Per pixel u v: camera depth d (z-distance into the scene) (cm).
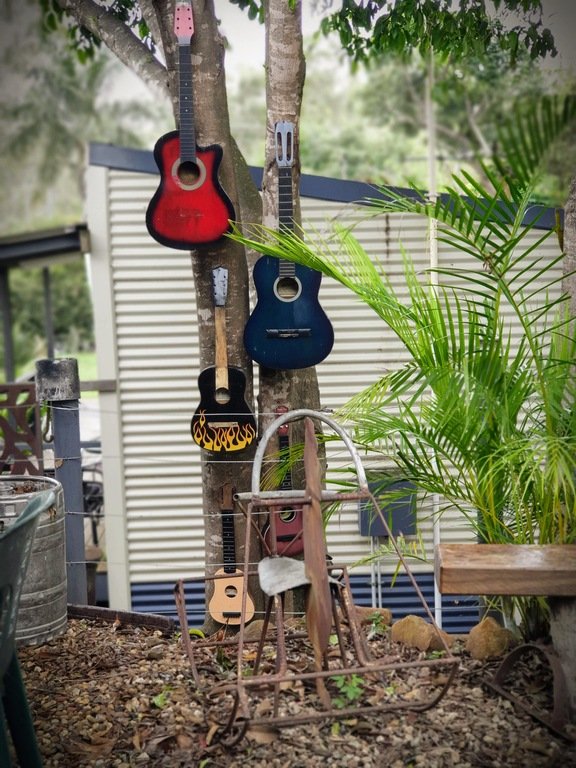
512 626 434
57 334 2528
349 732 354
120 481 738
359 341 718
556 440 380
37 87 2789
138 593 745
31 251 973
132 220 725
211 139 473
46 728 374
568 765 330
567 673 356
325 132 2727
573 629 353
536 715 357
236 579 495
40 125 2909
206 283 486
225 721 364
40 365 502
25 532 284
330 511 468
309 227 706
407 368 417
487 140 2055
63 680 419
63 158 3055
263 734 353
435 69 1741
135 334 732
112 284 729
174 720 371
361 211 700
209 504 502
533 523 431
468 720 361
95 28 588
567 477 369
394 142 2655
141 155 719
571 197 453
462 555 364
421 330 407
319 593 325
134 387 736
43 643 464
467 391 371
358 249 433
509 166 343
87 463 1014
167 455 738
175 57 473
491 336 406
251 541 495
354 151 2673
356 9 621
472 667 400
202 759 344
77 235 965
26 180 3091
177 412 736
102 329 732
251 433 477
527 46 598
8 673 319
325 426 689
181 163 467
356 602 716
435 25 608
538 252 689
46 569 463
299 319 469
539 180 349
